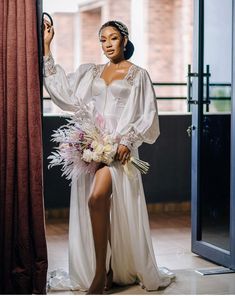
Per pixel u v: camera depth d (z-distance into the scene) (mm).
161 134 7652
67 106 4590
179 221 7234
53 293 4531
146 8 10734
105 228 4410
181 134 7719
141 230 4578
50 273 4812
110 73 4652
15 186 4375
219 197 5453
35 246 4375
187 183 7785
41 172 4352
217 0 5445
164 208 7738
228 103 5352
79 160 4547
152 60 10789
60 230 6754
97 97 4660
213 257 5367
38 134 4332
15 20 4301
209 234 5535
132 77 4590
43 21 4527
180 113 7730
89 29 11578
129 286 4680
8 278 4383
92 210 4406
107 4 10961
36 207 4344
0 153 4320
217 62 5461
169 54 10828
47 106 9922
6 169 4332
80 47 11633
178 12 10648
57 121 7133
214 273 5031
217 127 5488
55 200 7277
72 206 4648
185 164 7766
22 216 4344
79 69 4711
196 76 5543
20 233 4359
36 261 4391
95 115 4586
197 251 5594
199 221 5605
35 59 4316
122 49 4660
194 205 5637
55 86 4562
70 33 11617
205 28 5555
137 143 4547
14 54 4305
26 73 4316
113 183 4504
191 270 5137
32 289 4422
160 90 10797
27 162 4344
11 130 4312
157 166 7664
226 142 5395
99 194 4398
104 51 4652
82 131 4508
